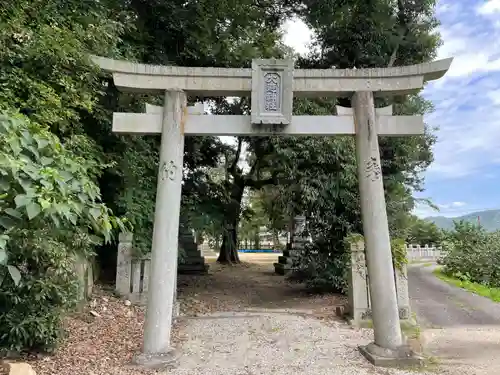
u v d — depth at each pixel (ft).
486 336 18.04
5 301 12.55
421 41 33.71
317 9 32.30
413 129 15.93
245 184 53.57
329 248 28.37
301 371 13.20
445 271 39.42
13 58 15.65
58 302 13.65
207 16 27.55
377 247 14.93
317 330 18.78
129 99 23.93
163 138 15.53
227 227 41.11
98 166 19.44
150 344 13.83
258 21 33.58
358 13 31.48
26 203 7.56
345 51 34.47
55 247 12.92
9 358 12.43
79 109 20.08
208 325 19.66
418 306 24.54
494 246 36.88
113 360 13.71
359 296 19.80
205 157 44.37
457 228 44.06
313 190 27.35
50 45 15.78
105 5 21.31
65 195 8.48
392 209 31.45
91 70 17.52
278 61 15.79
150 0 25.96
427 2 32.35
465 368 13.60
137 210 23.09
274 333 18.24
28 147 8.70
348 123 16.14
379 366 13.64
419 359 13.75
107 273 26.32
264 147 36.63
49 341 13.16
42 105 15.43
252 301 27.76
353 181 27.20
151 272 14.58
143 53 26.00
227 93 16.37
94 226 10.56
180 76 15.93
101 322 18.01
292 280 37.68
